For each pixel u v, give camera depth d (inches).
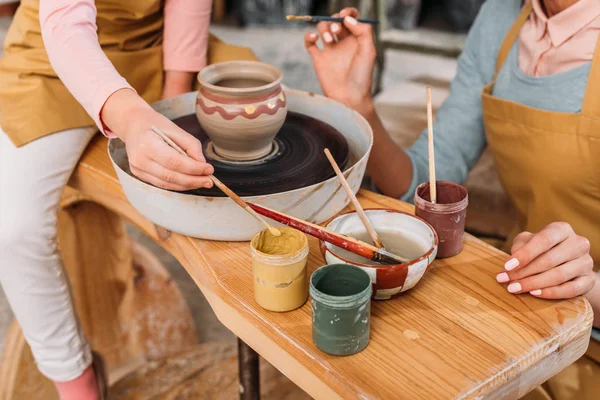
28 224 54.2
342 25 55.6
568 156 51.3
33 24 58.8
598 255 54.3
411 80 125.6
